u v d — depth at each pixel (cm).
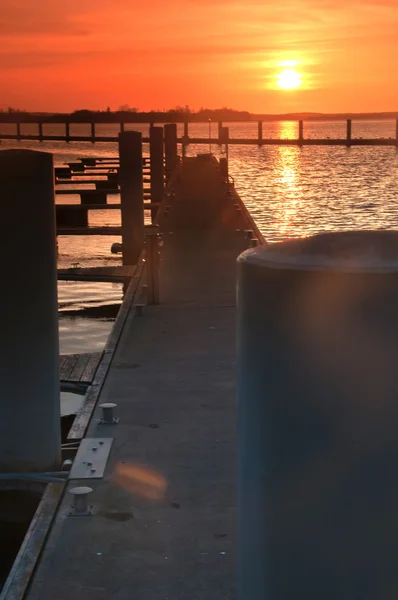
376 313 226
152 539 577
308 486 239
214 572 531
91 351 1850
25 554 556
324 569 242
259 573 255
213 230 2311
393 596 238
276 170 8700
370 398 230
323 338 231
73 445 828
